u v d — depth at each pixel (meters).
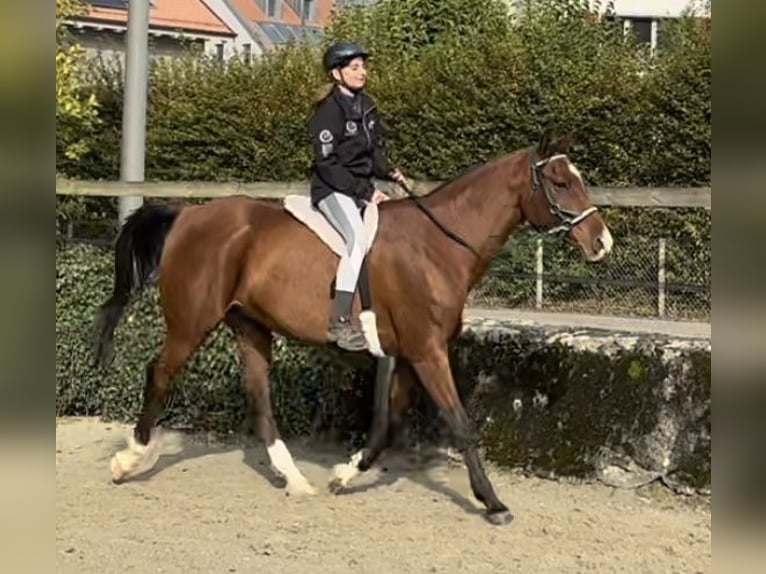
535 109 14.77
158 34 27.55
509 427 7.09
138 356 8.72
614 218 14.38
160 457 7.71
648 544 5.72
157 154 16.94
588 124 14.57
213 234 6.69
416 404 7.45
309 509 6.41
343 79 6.34
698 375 6.51
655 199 6.78
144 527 6.04
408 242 6.20
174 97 16.88
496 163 6.23
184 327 6.74
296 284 6.42
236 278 6.64
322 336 6.41
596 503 6.49
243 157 16.58
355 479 7.05
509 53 15.02
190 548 5.65
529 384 7.08
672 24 15.98
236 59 17.20
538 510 6.33
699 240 13.93
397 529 6.01
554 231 6.11
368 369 7.62
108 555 5.52
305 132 16.09
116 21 23.61
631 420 6.68
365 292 6.21
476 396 7.23
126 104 9.83
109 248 9.23
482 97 14.96
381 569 5.34
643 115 14.24
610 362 6.82
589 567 5.37
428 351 6.16
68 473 7.24
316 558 5.51
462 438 6.09
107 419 8.88
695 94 13.95
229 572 5.29
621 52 15.11
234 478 7.15
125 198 9.79
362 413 7.66
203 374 8.27
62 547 5.62
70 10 12.01
